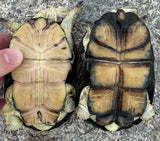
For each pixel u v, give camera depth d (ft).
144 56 0.67
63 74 0.70
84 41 0.73
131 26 0.67
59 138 0.91
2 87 0.91
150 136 0.90
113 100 0.67
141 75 0.66
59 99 0.69
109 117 0.68
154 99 0.89
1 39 0.87
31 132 0.92
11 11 0.92
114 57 0.66
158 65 0.89
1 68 0.65
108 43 0.66
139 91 0.67
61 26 0.77
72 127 0.91
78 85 0.72
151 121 0.90
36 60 0.68
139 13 0.90
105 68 0.66
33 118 0.69
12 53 0.64
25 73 0.68
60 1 0.91
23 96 0.68
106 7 0.90
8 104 0.74
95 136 0.90
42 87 0.68
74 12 0.78
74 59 0.76
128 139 0.90
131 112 0.67
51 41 0.69
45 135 0.91
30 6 0.92
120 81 0.66
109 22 0.68
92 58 0.67
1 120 0.92
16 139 0.92
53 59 0.69
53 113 0.70
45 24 0.70
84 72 0.70
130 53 0.66
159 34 0.90
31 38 0.69
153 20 0.90
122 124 0.69
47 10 0.80
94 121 0.75
